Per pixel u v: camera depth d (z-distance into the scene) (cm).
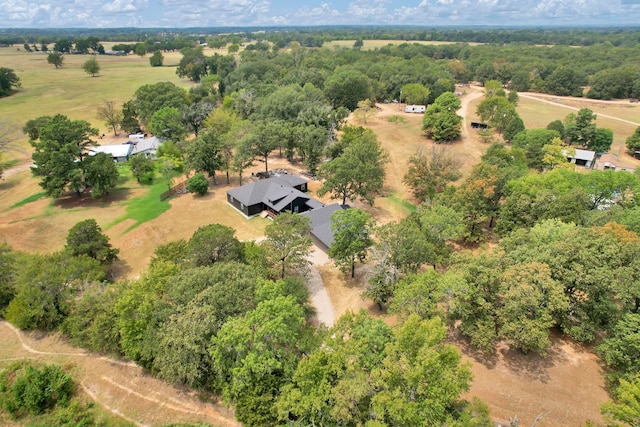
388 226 4222
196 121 10206
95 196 6631
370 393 2495
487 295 3422
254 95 11281
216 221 6103
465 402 2592
